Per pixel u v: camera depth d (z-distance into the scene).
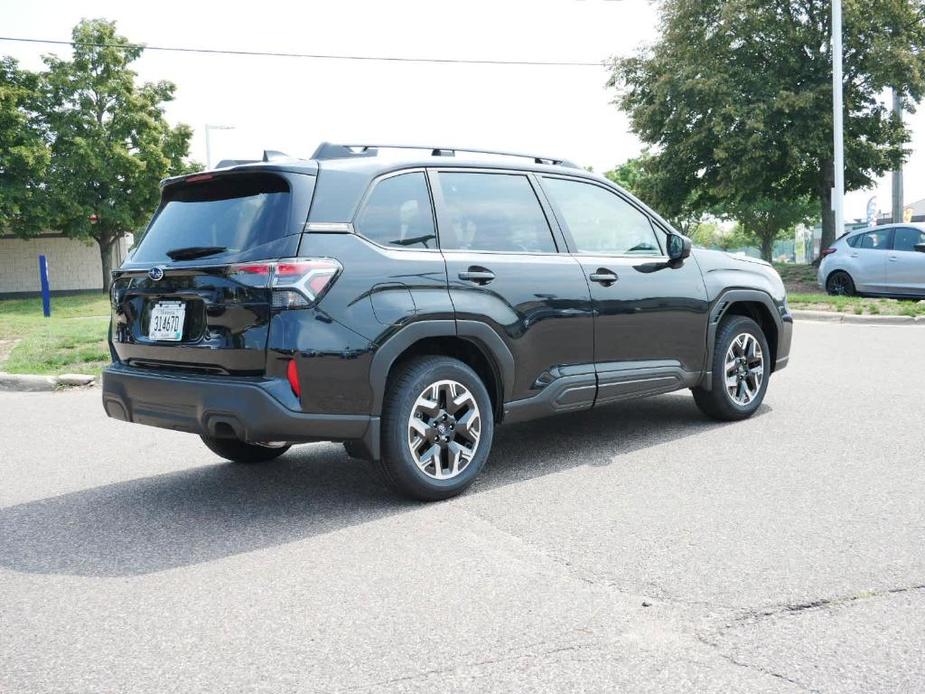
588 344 5.29
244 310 4.12
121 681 2.69
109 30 30.12
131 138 30.66
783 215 48.50
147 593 3.43
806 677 2.59
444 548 3.84
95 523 4.41
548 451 5.66
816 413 6.57
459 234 4.80
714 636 2.88
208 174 4.54
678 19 25.78
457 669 2.70
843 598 3.15
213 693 2.60
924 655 2.71
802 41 24.33
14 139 28.34
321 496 4.80
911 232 16.44
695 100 24.88
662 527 4.02
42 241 35.78
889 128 25.95
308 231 4.19
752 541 3.79
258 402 4.04
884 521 4.02
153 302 4.55
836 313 14.62
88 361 10.41
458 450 4.64
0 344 12.93
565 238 5.33
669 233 5.96
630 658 2.74
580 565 3.57
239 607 3.25
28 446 6.41
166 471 5.53
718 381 6.20
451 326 4.55
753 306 6.70
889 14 24.05
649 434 6.06
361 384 4.23
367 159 4.59
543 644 2.85
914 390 7.41
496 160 5.16
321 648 2.88
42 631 3.09
